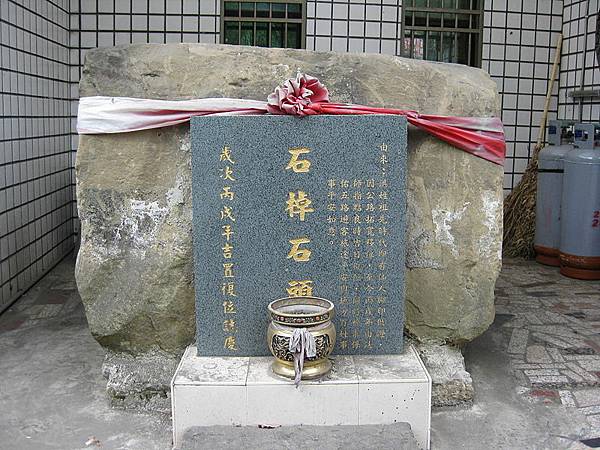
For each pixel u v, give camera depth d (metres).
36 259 5.73
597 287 5.77
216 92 3.57
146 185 3.57
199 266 3.45
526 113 7.05
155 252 3.56
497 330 4.68
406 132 3.39
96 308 3.61
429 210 3.65
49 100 5.96
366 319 3.52
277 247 3.45
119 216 3.57
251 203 3.41
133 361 3.68
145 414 3.53
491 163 3.68
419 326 3.71
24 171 5.40
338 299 3.50
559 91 7.04
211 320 3.49
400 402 3.21
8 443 3.23
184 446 3.00
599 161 5.76
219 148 3.38
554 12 6.95
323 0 6.55
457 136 3.62
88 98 3.51
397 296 3.50
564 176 6.03
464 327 3.69
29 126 5.48
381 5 6.62
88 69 3.61
